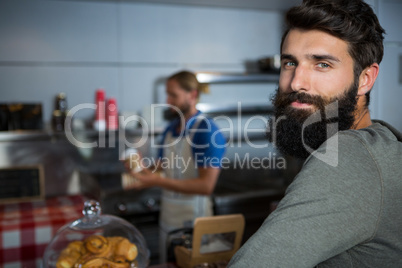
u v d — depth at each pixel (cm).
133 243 129
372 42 74
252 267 62
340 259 71
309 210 62
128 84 343
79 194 338
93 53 332
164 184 219
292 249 61
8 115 308
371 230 63
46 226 242
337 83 73
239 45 372
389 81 176
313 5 73
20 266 236
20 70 316
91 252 118
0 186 303
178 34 353
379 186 63
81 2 326
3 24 309
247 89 366
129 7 338
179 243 153
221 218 138
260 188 343
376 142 67
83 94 332
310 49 72
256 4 352
